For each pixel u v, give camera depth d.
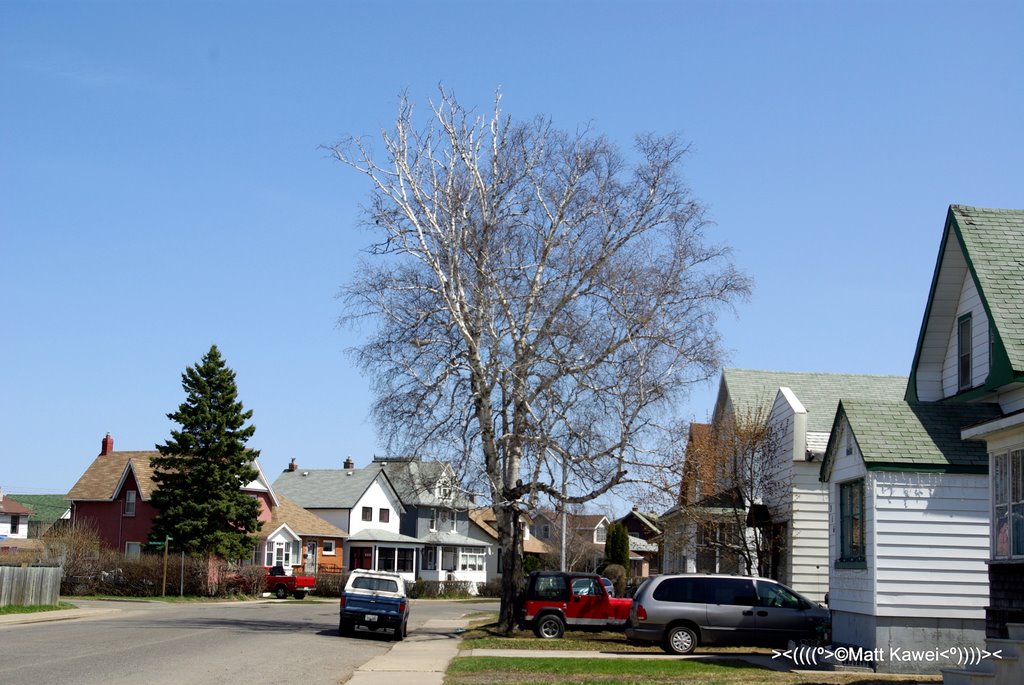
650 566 67.56
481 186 29.53
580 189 29.42
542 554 79.06
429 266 30.02
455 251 29.38
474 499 29.98
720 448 34.69
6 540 76.38
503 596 31.39
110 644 24.83
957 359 23.41
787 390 34.41
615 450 28.55
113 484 69.19
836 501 23.72
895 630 21.06
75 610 40.03
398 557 79.69
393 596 30.98
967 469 21.44
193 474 58.78
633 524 81.31
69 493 69.19
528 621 30.44
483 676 20.17
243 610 46.41
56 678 17.61
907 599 21.16
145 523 66.75
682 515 32.75
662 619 25.30
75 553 57.62
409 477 30.67
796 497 32.44
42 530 71.12
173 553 58.53
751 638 25.12
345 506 79.62
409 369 29.67
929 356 24.22
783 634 25.14
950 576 21.20
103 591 56.41
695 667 21.61
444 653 25.67
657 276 28.73
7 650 22.42
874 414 22.45
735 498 35.25
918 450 21.64
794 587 32.06
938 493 21.47
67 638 26.38
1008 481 18.27
